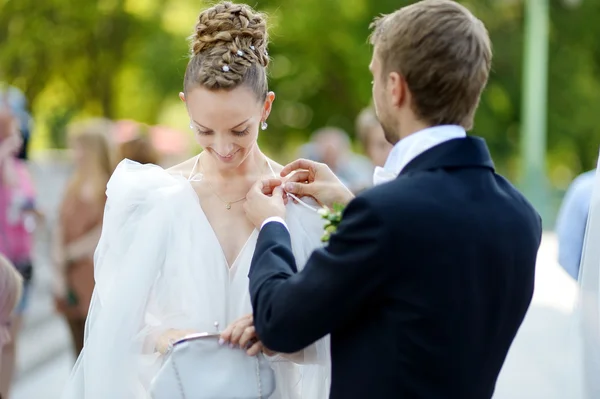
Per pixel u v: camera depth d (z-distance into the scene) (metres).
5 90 7.41
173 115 26.38
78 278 6.98
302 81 24.88
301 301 2.71
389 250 2.63
